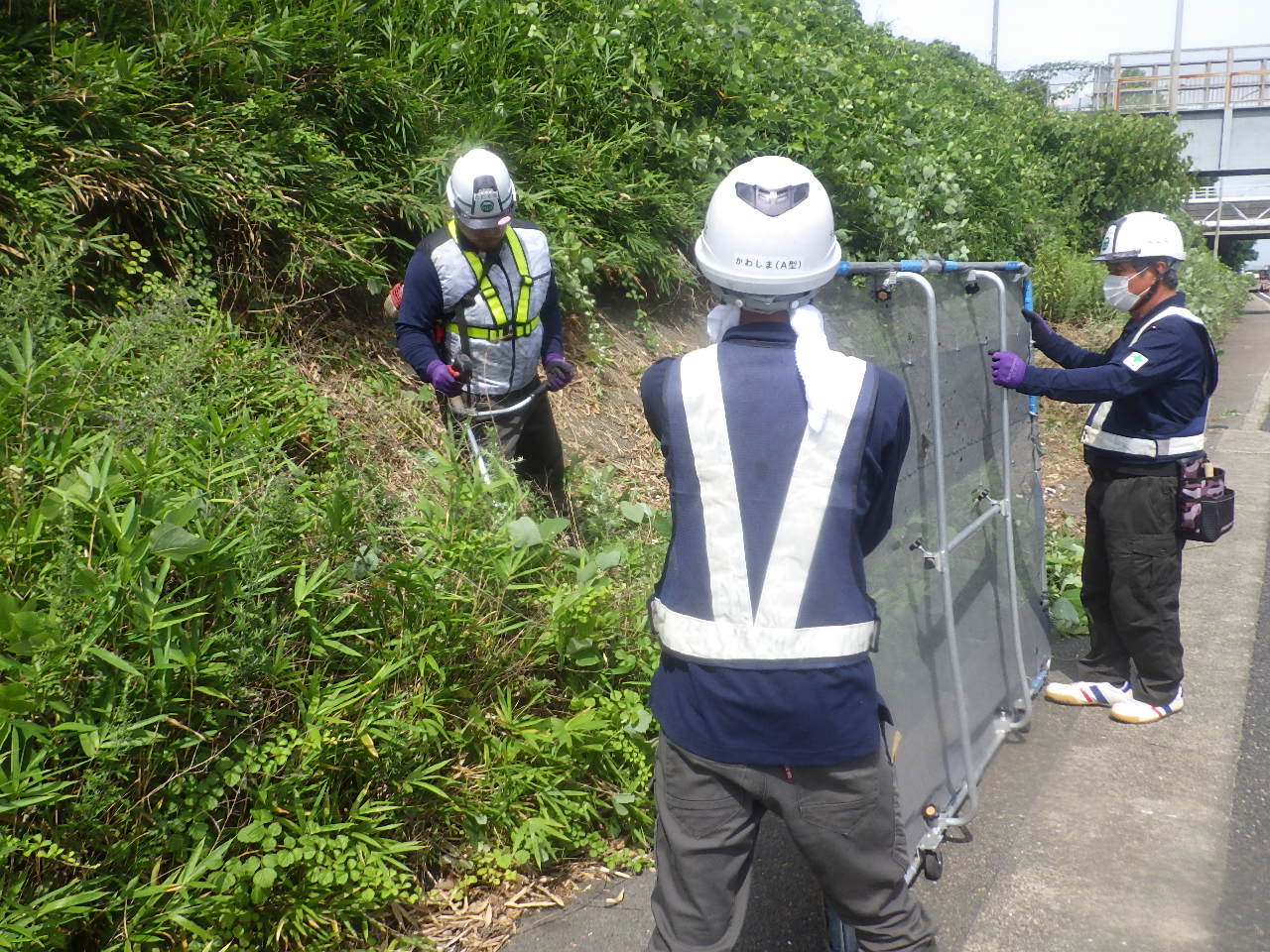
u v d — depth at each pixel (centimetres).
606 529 420
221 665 240
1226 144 3756
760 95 756
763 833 322
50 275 324
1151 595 380
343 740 262
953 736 312
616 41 692
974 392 333
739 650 193
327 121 493
